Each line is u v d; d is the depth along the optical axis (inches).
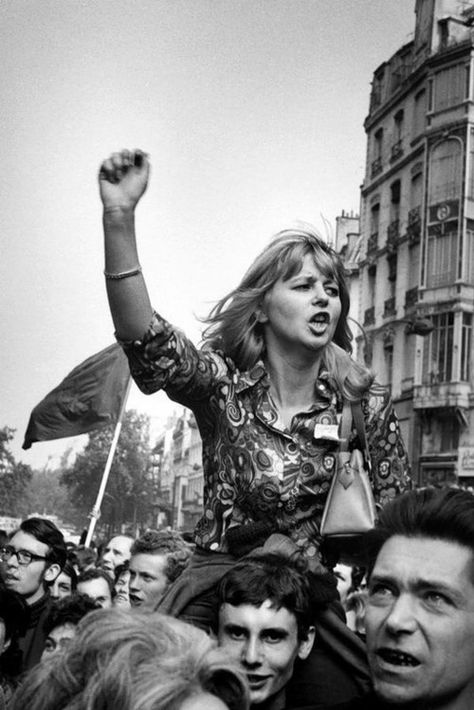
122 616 58.7
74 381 492.1
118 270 99.7
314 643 106.0
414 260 1379.2
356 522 105.1
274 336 109.4
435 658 68.1
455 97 1349.7
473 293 1300.4
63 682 56.4
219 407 109.2
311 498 108.3
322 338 107.5
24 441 499.5
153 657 55.2
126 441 2544.3
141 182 99.5
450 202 1328.7
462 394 1280.8
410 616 68.3
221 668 55.7
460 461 1264.8
